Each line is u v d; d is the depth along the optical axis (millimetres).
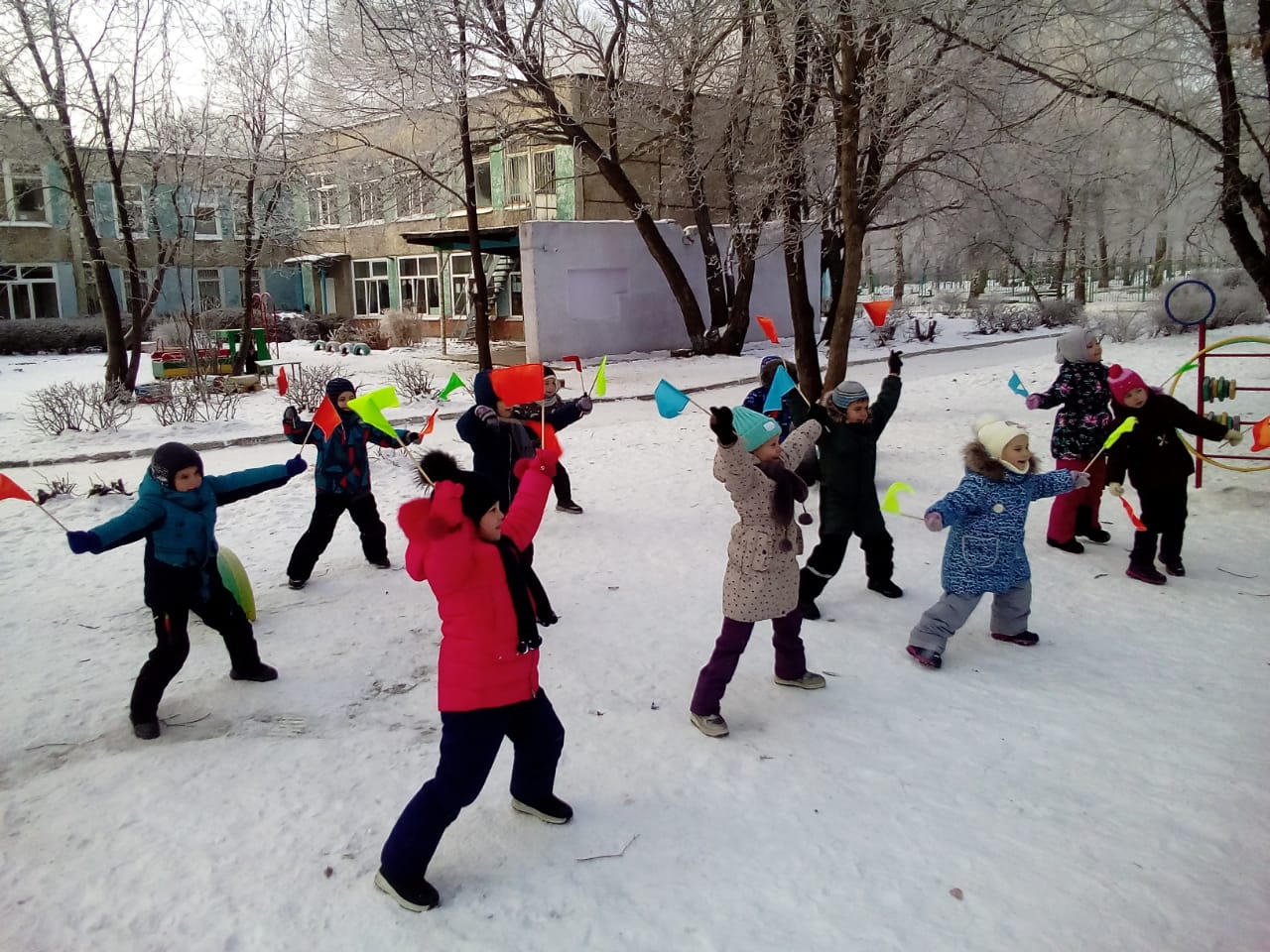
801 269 11734
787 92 11445
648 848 3330
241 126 19141
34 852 3367
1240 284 21984
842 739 4094
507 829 3473
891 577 6098
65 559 7352
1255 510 7535
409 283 32594
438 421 14242
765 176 14680
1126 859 3223
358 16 7562
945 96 11039
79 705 4629
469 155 18469
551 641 5285
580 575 6461
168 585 4273
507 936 2877
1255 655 4875
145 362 25734
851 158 8789
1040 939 2832
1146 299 35500
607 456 10695
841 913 2957
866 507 5566
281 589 6355
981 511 4734
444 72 14938
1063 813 3502
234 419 14352
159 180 19734
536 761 3398
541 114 20469
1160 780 3715
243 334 19953
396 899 3041
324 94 18094
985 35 9430
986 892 3053
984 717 4270
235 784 3812
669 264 21953
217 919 2979
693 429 12438
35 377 21812
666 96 16688
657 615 5680
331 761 4004
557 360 22297
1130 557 6289
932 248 26719
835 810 3545
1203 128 9305
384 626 5633
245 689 4754
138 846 3393
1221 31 8195
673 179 22000
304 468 4816
